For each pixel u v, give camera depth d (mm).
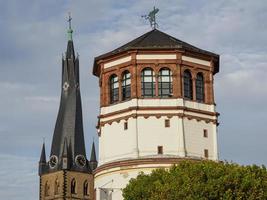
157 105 96500
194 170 78188
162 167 92812
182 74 98125
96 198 98812
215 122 99375
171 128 95875
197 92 99562
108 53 100938
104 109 100375
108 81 101000
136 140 95562
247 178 77750
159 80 97625
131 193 81062
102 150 99750
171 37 102562
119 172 95375
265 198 78188
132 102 96812
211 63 101375
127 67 98750
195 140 96750
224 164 81250
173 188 76062
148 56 98125
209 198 75875
